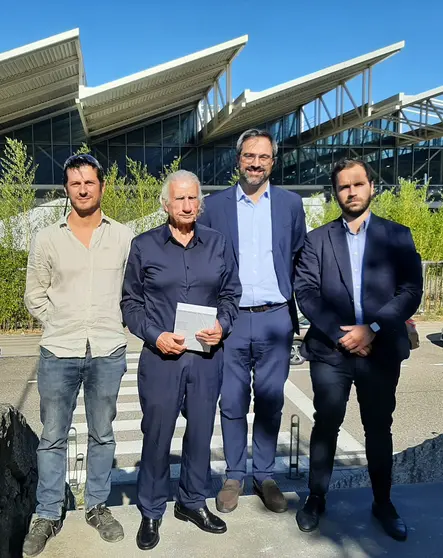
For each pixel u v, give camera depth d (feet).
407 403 26.91
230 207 10.80
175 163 60.85
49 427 9.04
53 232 9.04
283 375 10.80
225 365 10.70
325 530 9.35
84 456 19.80
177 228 8.97
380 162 96.48
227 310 9.14
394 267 9.30
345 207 9.32
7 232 47.42
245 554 8.68
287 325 10.80
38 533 8.77
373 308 9.23
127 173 86.02
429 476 13.87
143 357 9.10
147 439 9.01
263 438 10.73
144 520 9.07
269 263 10.69
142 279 9.08
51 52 49.62
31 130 79.71
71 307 8.98
